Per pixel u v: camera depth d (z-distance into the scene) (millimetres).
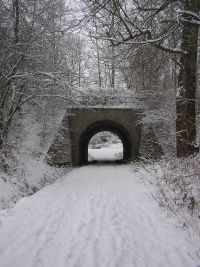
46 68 19516
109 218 9422
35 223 8766
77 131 26859
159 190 11062
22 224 8562
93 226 8570
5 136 17219
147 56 11461
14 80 17203
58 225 8664
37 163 19625
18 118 22812
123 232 8016
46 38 17828
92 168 25312
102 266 5965
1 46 17109
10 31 17516
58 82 17922
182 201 9141
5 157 16000
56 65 20219
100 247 6949
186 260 6098
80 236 7699
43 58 18703
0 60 16531
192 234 7301
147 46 10797
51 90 20750
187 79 12766
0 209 11141
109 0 8250
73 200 12336
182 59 12789
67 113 25859
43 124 23891
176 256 6305
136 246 7008
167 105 21625
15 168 16078
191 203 8539
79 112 26844
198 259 6062
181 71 13039
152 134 25641
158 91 21406
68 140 26328
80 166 27484
